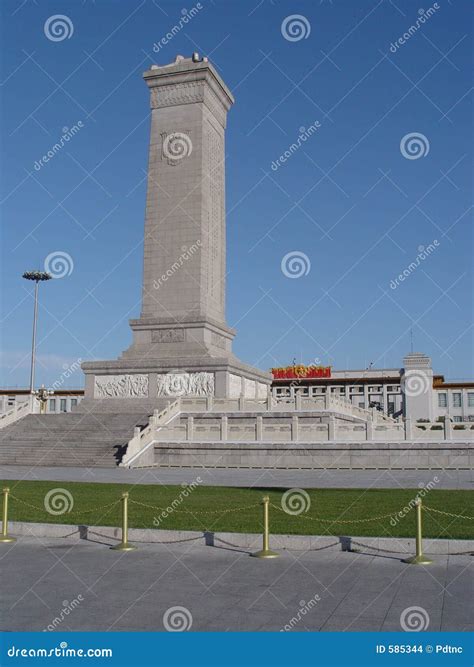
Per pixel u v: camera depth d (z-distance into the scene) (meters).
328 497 24.34
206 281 62.09
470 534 16.78
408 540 15.91
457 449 38.69
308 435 41.47
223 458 41.97
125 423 50.09
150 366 59.09
